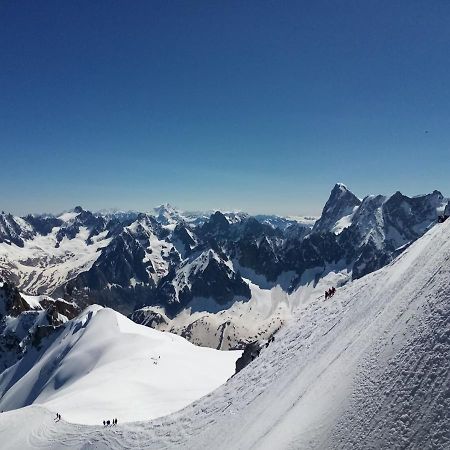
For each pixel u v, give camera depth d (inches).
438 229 1587.1
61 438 2635.3
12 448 2736.2
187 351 5969.5
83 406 3284.9
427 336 940.0
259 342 2714.1
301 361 1636.3
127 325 7121.1
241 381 2066.9
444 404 767.7
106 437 2322.8
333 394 1079.0
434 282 1123.3
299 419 1108.5
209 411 1977.1
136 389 3858.3
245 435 1368.1
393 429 814.5
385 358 1013.2
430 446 727.7
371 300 1547.7
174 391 3897.6
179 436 1899.6
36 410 3299.7
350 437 883.4
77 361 6013.8
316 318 2059.5
